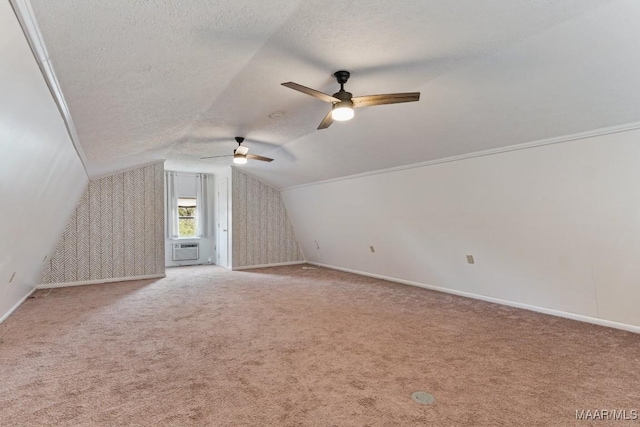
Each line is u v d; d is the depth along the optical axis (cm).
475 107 316
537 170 353
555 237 371
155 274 664
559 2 185
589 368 261
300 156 569
